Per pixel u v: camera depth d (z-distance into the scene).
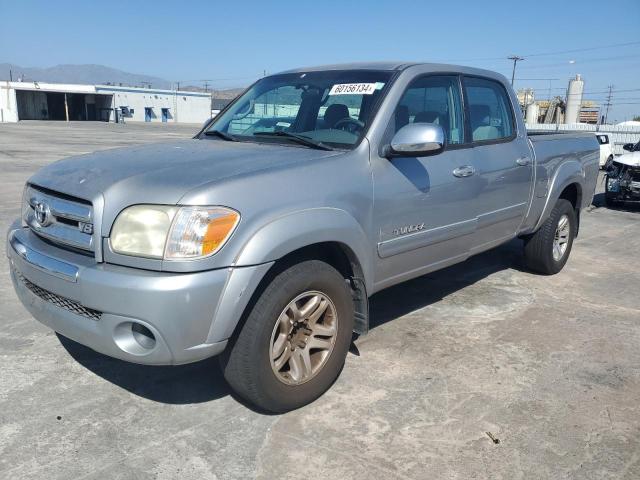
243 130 4.13
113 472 2.66
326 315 3.28
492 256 6.72
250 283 2.75
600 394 3.51
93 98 73.88
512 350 4.09
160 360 2.70
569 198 6.22
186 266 2.63
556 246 5.94
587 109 54.09
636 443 3.01
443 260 4.23
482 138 4.56
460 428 3.09
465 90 4.41
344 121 3.69
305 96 4.05
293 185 3.03
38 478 2.61
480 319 4.66
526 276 5.97
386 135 3.60
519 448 2.93
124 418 3.10
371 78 3.91
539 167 5.23
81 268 2.76
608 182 11.34
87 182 2.93
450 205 4.07
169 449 2.85
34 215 3.20
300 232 2.94
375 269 3.59
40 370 3.60
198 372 3.64
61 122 62.75
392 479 2.67
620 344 4.27
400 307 4.89
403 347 4.07
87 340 2.85
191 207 2.66
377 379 3.60
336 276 3.23
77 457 2.76
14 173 13.51
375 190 3.45
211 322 2.71
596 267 6.55
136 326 2.72
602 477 2.73
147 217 2.69
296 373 3.15
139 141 28.81
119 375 3.57
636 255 7.27
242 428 3.04
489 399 3.40
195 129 52.47
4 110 60.41
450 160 4.08
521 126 5.08
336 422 3.12
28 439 2.89
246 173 2.92
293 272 3.01
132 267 2.70
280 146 3.64
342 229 3.18
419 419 3.16
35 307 3.12
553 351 4.10
